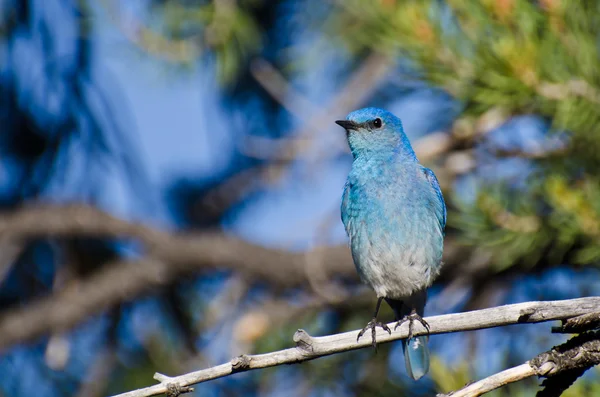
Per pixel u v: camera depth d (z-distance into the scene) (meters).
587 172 8.94
